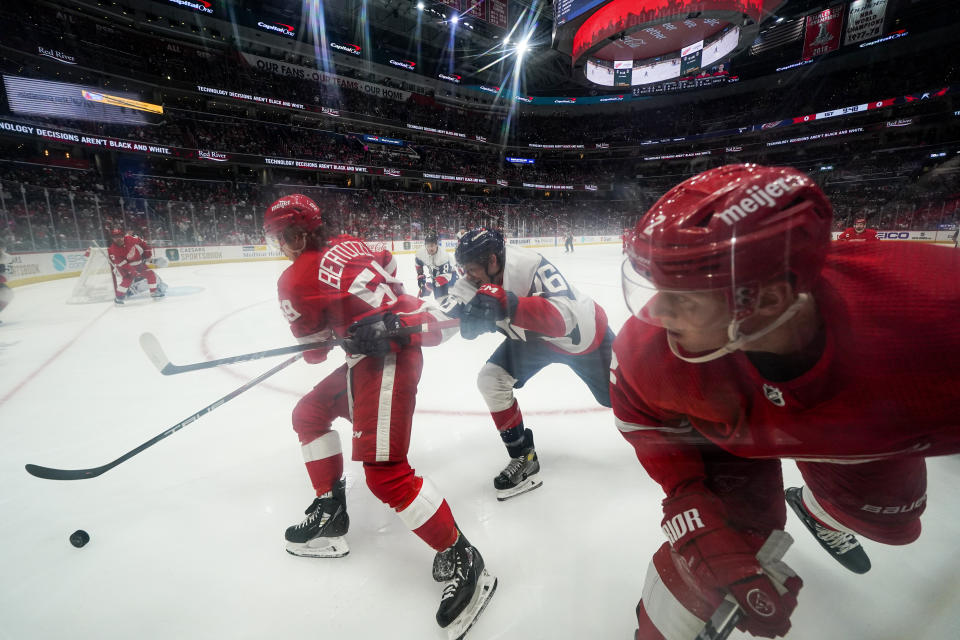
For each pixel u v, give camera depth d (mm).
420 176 20797
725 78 15539
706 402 633
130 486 1855
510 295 1273
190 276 9766
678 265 451
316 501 1504
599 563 1265
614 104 24531
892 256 556
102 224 11180
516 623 1103
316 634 1122
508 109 25344
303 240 1276
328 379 1535
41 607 1233
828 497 1008
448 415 2490
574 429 2234
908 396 521
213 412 2629
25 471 1991
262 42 17594
